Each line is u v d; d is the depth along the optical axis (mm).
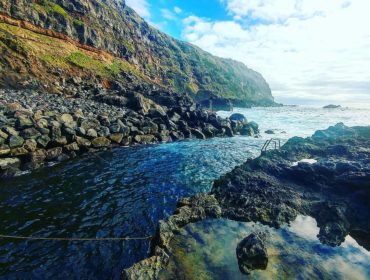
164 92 68438
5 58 50031
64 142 27703
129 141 36594
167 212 17625
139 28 135875
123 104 50375
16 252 13242
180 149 36219
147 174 24891
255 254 11039
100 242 14250
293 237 12773
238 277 10352
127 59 96625
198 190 21438
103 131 33156
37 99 39156
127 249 13742
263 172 19469
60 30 71500
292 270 10602
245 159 32125
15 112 28641
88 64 71750
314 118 90625
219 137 49312
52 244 13969
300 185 17750
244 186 17734
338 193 16141
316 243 12320
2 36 52781
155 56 128500
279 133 55500
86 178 23094
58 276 11812
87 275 11938
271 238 12672
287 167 19109
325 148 23438
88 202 18688
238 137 50188
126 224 16031
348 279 10102
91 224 15922
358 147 22688
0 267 12164
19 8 63562
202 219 14609
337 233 12812
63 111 34531
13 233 14719
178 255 11641
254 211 14883
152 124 40938
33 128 25797
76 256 13125
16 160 23344
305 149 23594
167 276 10508
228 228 13695
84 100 47656
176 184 22625
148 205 18516
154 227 15820
